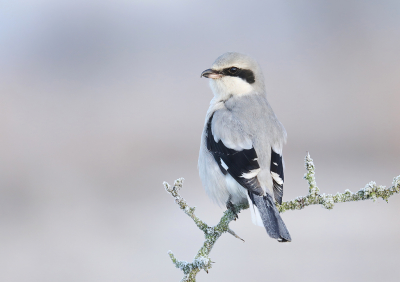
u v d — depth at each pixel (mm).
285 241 4941
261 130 5734
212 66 6465
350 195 5031
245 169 5465
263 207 5207
